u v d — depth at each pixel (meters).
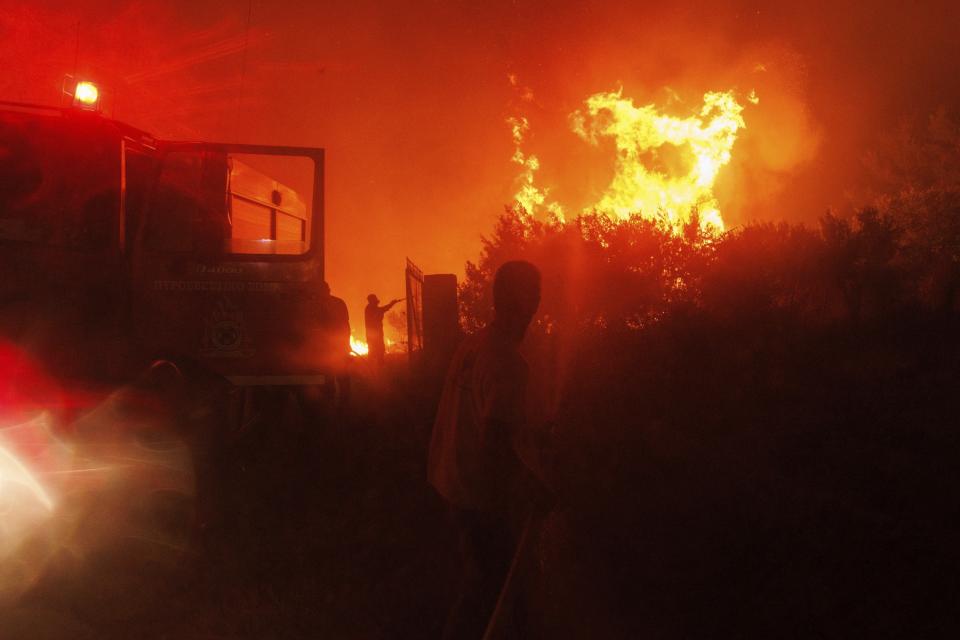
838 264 11.98
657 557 4.95
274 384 6.80
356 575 5.03
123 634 4.26
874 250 12.39
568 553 5.02
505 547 3.49
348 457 7.26
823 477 6.18
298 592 4.79
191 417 6.20
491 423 3.25
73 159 6.25
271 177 7.46
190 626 4.39
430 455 3.70
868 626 4.12
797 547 4.98
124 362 6.00
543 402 8.00
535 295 3.44
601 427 7.25
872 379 8.93
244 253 6.82
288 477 6.67
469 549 3.47
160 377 5.99
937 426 7.32
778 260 11.91
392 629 4.39
